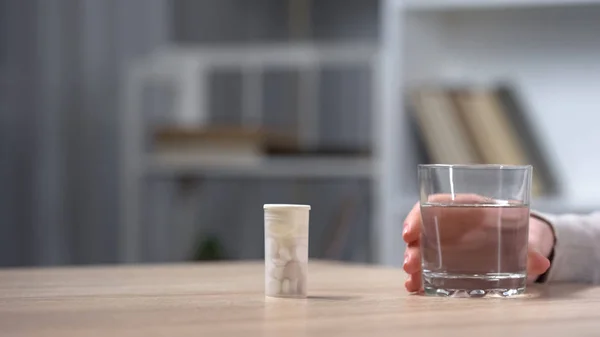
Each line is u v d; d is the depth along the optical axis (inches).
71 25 123.0
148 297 29.0
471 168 28.8
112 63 122.3
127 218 102.0
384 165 78.3
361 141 111.6
